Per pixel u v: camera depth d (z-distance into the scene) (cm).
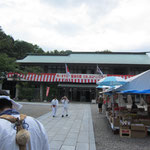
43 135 145
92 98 2864
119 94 941
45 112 1338
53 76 2836
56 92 2862
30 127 136
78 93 2905
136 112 848
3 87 3105
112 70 2973
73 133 669
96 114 1330
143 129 634
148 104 792
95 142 564
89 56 3353
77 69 3033
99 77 2750
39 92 2928
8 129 122
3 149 114
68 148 485
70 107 1859
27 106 1895
